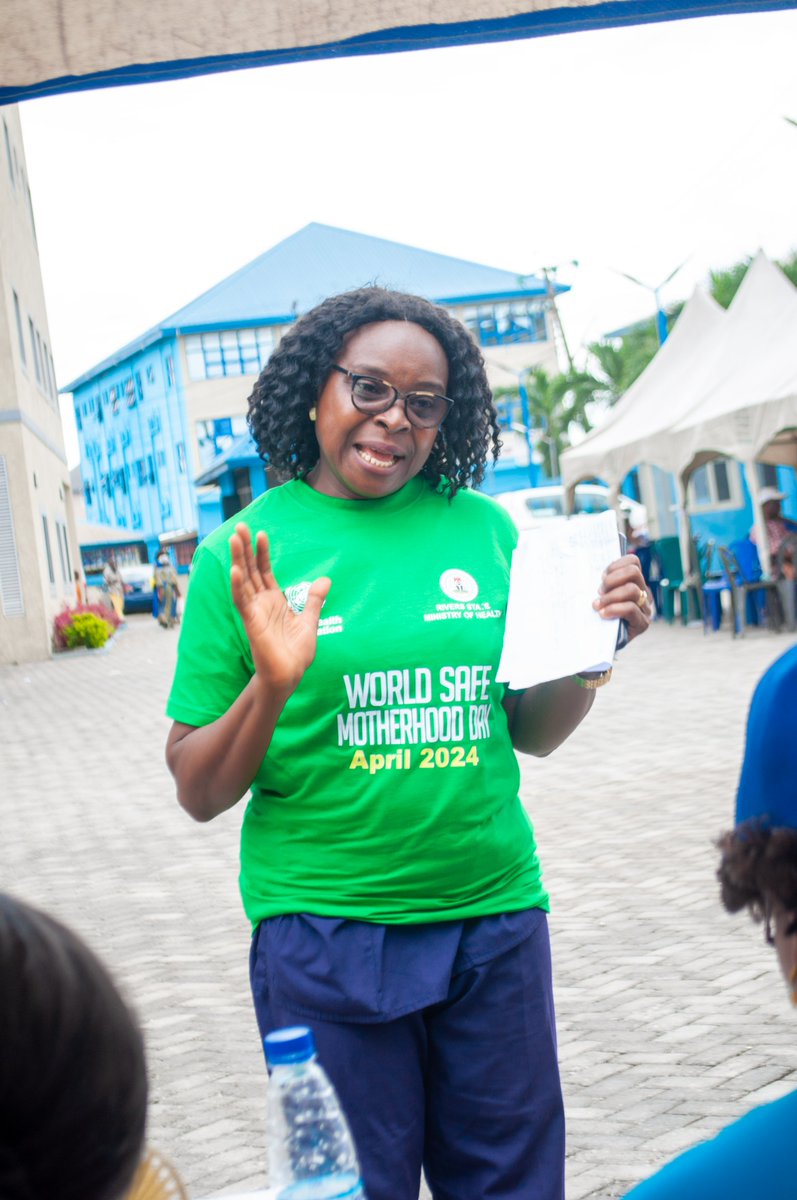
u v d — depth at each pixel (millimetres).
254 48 2924
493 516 2633
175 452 78312
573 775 9883
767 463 18969
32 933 901
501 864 2443
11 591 28219
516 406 61844
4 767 13094
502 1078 2398
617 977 5391
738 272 38438
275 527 2504
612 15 3074
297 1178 1564
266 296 75938
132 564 67375
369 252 77688
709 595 19703
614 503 19453
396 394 2438
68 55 2889
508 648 2426
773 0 3123
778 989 5070
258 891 2451
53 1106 865
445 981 2354
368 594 2428
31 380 31406
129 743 14031
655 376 20016
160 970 6023
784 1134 1203
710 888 6512
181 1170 3975
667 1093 4230
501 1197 2389
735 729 11164
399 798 2363
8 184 32062
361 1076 2322
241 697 2281
